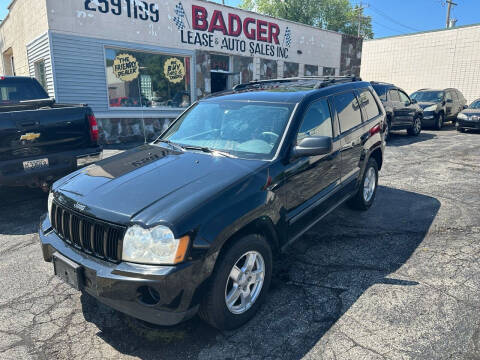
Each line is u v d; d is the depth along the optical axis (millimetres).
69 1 10133
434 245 4141
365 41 27594
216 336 2709
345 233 4512
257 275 2881
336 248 4105
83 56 10633
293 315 2918
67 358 2508
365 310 2951
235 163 3072
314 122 3736
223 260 2506
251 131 3502
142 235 2312
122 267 2332
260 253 2840
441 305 2990
